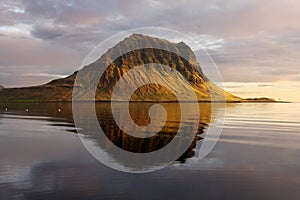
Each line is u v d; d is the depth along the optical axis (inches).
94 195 559.2
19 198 544.7
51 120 2161.7
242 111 3814.0
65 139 1216.2
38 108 4367.6
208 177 672.4
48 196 554.6
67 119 2251.5
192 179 656.4
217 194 570.9
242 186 617.0
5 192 574.9
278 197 561.3
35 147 1034.1
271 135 1391.5
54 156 887.1
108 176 675.4
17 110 3742.6
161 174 690.8
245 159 855.7
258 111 3885.3
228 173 708.0
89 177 666.2
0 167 757.9
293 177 684.1
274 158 877.2
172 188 599.8
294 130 1605.6
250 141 1194.6
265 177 681.6
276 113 3430.1
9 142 1143.0
